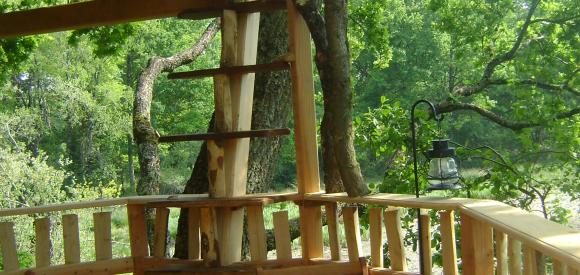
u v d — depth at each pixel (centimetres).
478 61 898
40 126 2488
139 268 451
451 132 1588
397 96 2027
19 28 470
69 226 450
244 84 424
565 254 170
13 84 2511
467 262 293
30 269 437
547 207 671
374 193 387
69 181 2739
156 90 2850
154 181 607
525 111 745
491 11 905
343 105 385
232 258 416
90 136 2781
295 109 420
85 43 2555
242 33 426
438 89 1984
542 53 842
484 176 636
